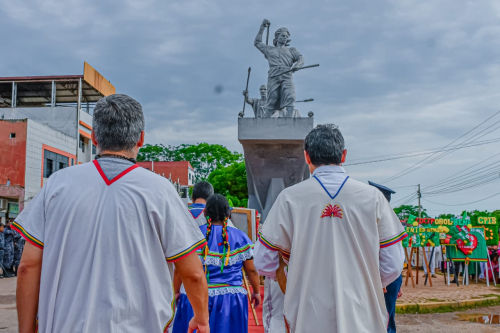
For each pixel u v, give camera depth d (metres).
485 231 11.97
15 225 1.90
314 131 2.75
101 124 2.04
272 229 2.57
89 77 29.53
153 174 2.04
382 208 2.54
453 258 10.77
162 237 1.94
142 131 2.15
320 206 2.51
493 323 6.89
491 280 11.88
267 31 10.99
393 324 3.81
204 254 3.55
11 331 6.17
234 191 38.03
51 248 1.86
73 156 28.20
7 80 28.81
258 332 5.31
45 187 1.96
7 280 12.48
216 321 3.45
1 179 22.83
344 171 2.66
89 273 1.83
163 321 1.89
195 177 72.44
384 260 2.52
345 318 2.34
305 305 2.42
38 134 24.20
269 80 10.76
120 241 1.85
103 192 1.91
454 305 8.04
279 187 10.66
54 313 1.82
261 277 8.08
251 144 10.18
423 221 11.09
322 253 2.45
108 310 1.78
